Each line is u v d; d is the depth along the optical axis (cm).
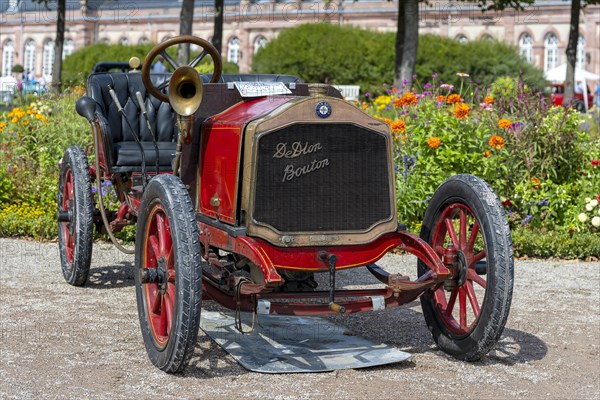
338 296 461
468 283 473
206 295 450
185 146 504
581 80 3975
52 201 938
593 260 843
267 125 441
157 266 478
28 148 1037
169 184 446
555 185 913
